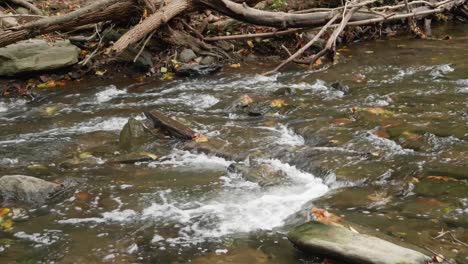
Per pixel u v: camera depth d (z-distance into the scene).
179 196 6.90
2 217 6.70
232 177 7.17
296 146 7.60
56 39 10.18
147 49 10.23
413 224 6.38
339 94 8.93
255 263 6.12
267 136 7.87
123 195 6.95
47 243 6.41
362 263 5.95
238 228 6.48
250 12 10.01
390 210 6.56
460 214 6.47
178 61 10.18
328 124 8.00
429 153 7.32
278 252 6.20
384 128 7.83
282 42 10.77
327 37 10.88
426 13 10.79
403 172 7.04
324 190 6.92
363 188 6.87
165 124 8.05
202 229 6.48
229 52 10.56
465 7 12.34
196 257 6.20
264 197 6.84
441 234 6.27
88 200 6.90
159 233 6.46
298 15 9.98
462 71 9.44
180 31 10.39
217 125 8.20
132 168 7.39
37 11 10.91
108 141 7.98
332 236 6.14
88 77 9.90
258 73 9.95
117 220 6.64
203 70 9.98
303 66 10.12
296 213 6.61
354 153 7.38
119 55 10.02
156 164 7.46
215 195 6.89
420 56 10.24
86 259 6.23
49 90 9.52
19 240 6.45
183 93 9.29
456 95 8.60
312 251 6.11
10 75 9.58
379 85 9.12
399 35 11.53
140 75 9.98
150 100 9.09
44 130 8.33
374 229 6.32
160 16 9.89
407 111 8.22
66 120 8.57
